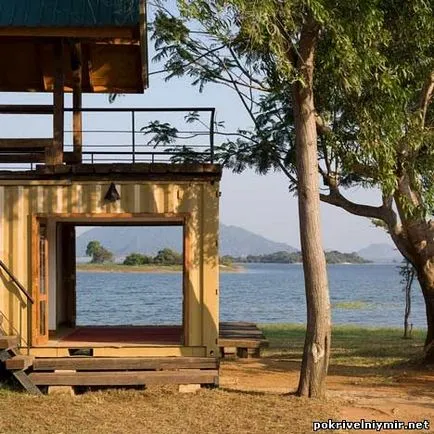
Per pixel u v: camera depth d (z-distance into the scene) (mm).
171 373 13719
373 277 160125
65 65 17359
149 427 11211
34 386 13430
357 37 12812
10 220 14367
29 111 15078
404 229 18000
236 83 15703
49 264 17234
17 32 14266
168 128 17062
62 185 14359
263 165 18969
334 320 43375
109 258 198250
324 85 14906
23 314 14273
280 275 174125
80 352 14961
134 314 44250
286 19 12586
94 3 14602
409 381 16000
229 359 19281
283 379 15945
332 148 15336
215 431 11016
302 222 13406
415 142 15078
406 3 14023
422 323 41188
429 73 14969
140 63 18016
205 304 14328
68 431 10961
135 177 14375
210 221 14359
